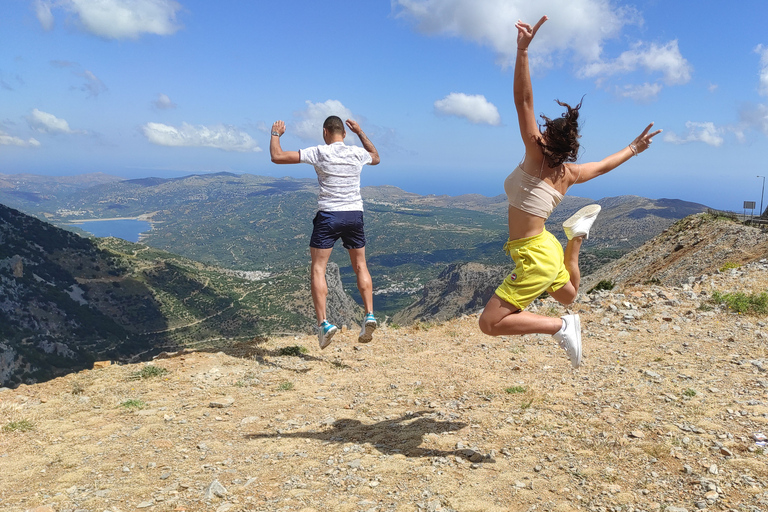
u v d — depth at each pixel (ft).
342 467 12.89
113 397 19.67
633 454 12.65
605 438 13.70
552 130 10.76
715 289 36.99
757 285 36.94
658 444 12.98
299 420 16.92
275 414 17.61
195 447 14.79
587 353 23.26
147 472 13.15
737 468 11.50
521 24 10.51
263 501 11.22
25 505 11.42
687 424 14.19
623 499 10.57
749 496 10.24
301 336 30.17
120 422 17.07
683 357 21.36
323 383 21.30
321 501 11.12
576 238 12.43
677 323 27.89
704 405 15.51
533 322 11.92
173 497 11.59
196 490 11.92
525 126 11.10
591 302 34.76
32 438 15.83
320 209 18.84
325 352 26.37
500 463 12.65
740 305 28.89
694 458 12.15
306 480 12.24
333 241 19.07
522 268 11.64
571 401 16.90
